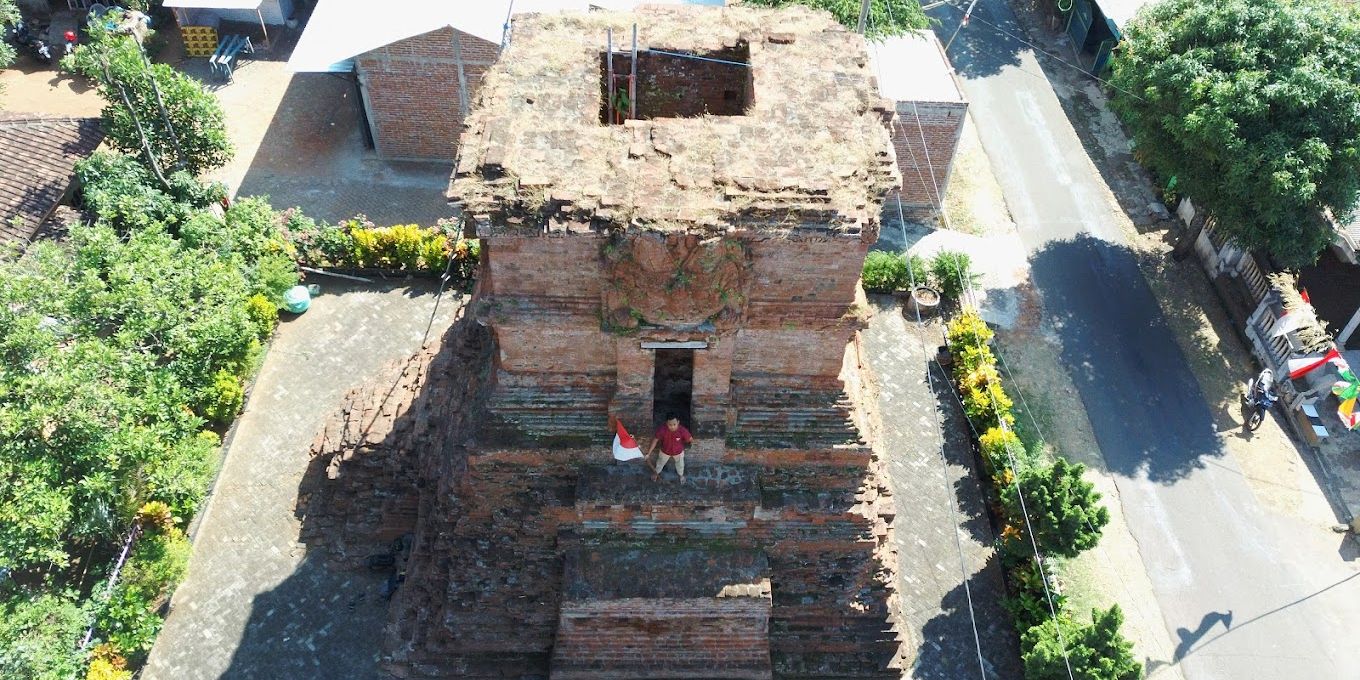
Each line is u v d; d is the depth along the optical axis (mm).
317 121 42906
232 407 28203
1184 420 31312
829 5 34594
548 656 22828
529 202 14789
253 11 47719
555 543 20297
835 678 23234
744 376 18125
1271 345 32500
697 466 19094
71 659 21438
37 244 28672
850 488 19531
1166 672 24719
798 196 15062
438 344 28062
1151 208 39562
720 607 19953
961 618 25109
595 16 19250
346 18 37906
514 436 18453
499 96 16953
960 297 34469
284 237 33094
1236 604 26266
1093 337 33969
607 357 17453
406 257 33094
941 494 28031
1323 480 29719
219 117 35281
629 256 15273
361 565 25266
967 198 39688
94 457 22609
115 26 40375
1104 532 27828
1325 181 29047
